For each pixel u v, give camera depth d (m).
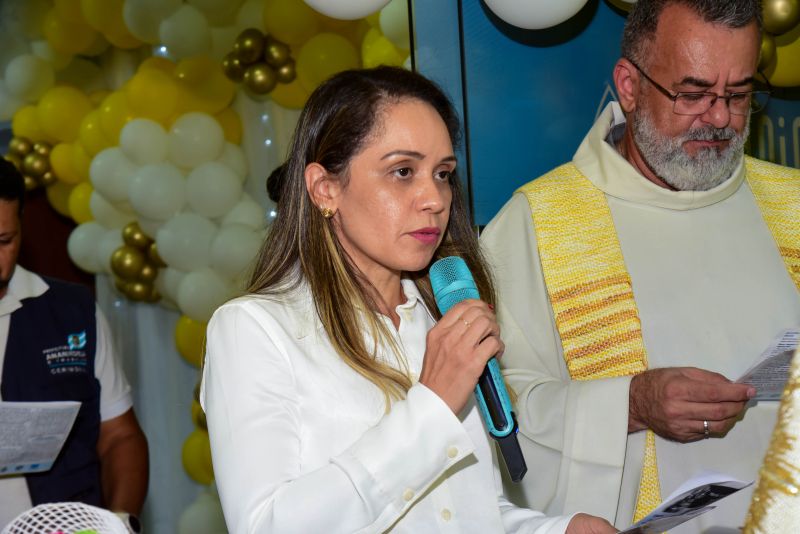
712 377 1.98
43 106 4.48
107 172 4.16
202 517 4.24
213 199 4.02
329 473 1.37
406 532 1.48
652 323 2.25
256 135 4.29
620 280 2.27
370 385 1.51
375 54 3.63
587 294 2.28
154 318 4.57
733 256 2.29
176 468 4.57
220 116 4.23
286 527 1.33
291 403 1.47
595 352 2.24
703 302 2.25
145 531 4.52
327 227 1.58
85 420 2.69
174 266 4.10
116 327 4.65
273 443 1.41
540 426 2.14
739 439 2.10
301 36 3.91
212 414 1.46
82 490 2.62
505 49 2.94
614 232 2.32
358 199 1.51
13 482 2.52
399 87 1.53
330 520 1.34
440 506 1.52
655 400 2.01
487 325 1.42
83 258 4.55
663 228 2.31
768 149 3.55
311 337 1.52
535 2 2.67
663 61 2.19
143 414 4.57
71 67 4.65
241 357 1.47
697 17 2.15
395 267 1.51
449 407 1.38
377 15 3.68
